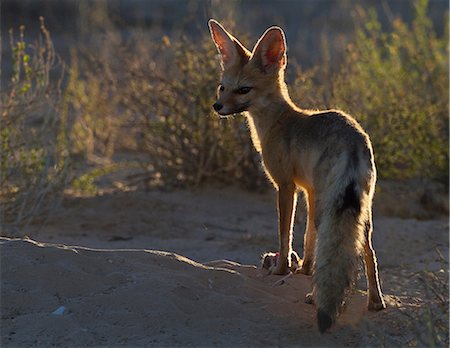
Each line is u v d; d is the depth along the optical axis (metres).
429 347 9.32
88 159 21.22
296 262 12.20
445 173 18.27
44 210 16.30
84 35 34.09
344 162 9.89
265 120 11.72
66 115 19.22
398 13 41.00
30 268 10.53
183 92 18.72
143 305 10.12
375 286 10.65
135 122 19.81
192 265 11.36
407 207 17.78
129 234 16.09
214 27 12.20
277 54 11.86
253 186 19.09
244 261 14.30
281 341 9.74
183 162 19.11
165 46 19.58
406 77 19.42
